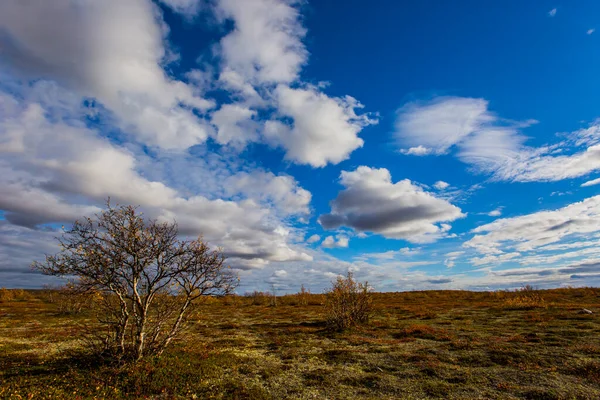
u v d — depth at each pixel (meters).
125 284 11.62
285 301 54.53
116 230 11.41
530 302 33.38
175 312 13.07
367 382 10.89
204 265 12.67
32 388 9.51
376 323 24.58
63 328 23.28
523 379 10.67
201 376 11.13
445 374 11.46
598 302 35.19
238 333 21.45
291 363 13.38
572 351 13.73
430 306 38.28
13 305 46.31
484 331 19.83
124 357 11.57
